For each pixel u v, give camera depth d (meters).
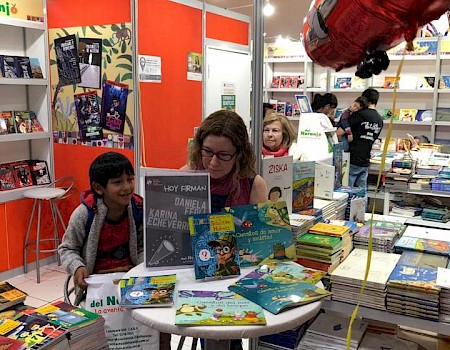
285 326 1.32
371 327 2.26
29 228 4.28
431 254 2.31
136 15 3.65
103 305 1.80
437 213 3.37
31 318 1.64
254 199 1.98
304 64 6.54
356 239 2.42
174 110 4.16
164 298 1.43
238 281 1.56
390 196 3.75
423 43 5.43
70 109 4.24
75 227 2.00
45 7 4.27
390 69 5.87
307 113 3.32
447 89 5.46
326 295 1.48
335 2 1.20
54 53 4.27
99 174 1.94
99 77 3.95
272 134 2.90
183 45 4.21
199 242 1.63
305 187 2.49
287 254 1.75
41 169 4.46
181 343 2.47
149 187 1.69
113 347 1.79
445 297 1.89
